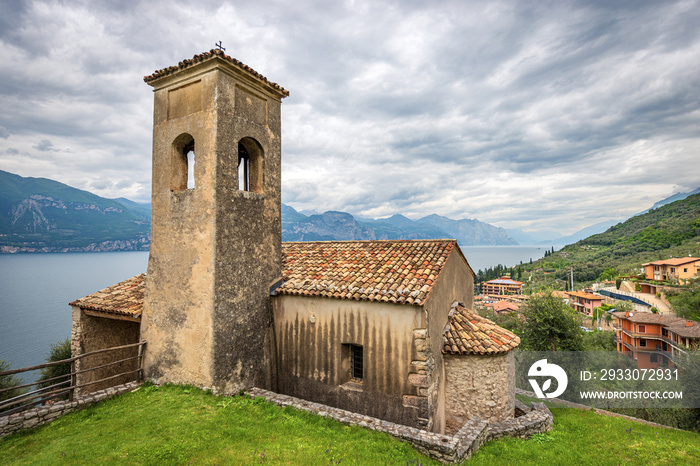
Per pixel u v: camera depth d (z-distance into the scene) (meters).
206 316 10.73
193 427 8.81
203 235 10.95
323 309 12.01
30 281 173.50
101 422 8.97
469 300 17.75
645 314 46.78
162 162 12.20
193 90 11.71
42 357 66.62
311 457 7.84
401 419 10.59
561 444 11.63
